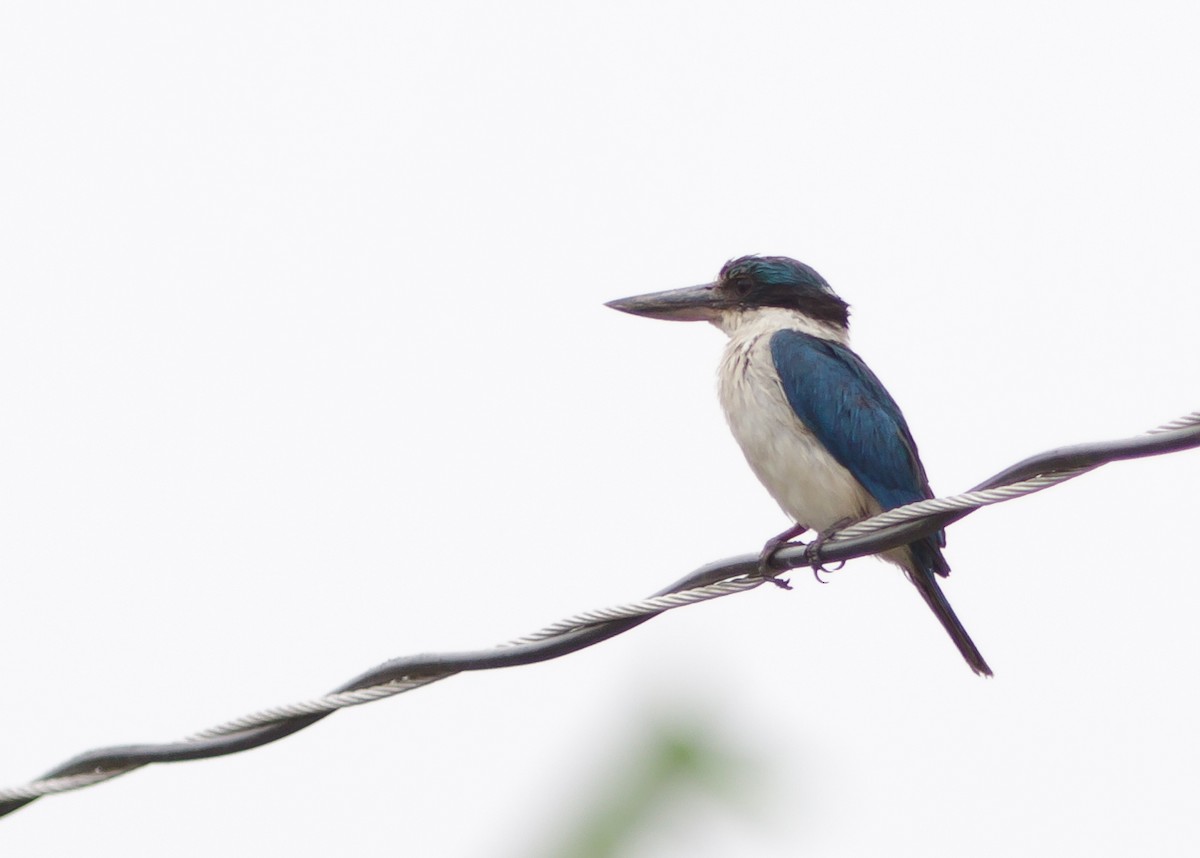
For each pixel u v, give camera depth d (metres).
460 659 8.16
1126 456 6.57
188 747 8.30
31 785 8.42
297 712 8.19
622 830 2.77
